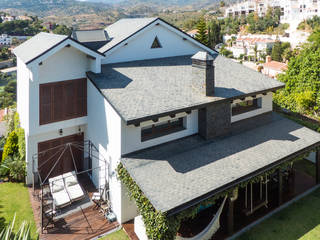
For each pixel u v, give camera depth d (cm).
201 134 1748
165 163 1480
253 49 13338
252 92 1784
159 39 2303
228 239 1423
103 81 1745
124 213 1565
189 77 1948
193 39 2467
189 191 1256
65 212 1664
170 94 1664
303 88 3042
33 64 1562
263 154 1577
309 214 1609
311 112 2845
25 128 1947
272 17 18412
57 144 1953
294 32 15138
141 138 1602
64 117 1867
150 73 1952
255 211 1639
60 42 1627
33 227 1519
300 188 1870
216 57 2525
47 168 1964
